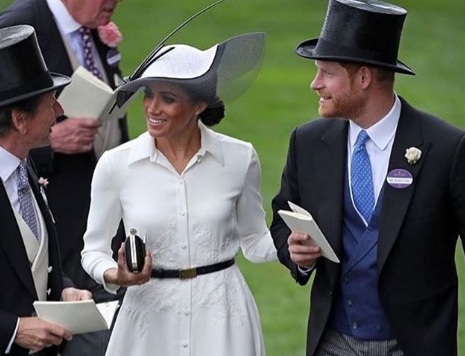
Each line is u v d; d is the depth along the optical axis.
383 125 21.33
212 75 21.33
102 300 27.69
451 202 21.08
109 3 28.58
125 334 21.92
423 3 83.00
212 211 21.80
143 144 21.80
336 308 21.80
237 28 76.06
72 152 27.67
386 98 21.30
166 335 21.81
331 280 21.58
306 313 35.94
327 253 20.83
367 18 20.91
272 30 76.12
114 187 21.89
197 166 21.88
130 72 65.62
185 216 21.70
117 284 21.59
